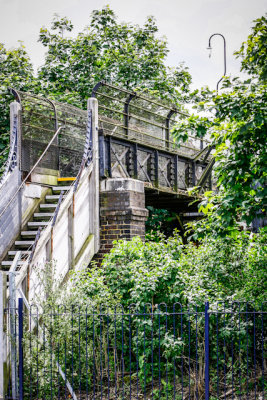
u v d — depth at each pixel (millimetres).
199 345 7711
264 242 9062
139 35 20562
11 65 18016
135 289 8227
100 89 12297
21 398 7426
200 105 8219
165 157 13922
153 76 20047
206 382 6688
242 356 8094
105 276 9016
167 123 14195
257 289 8484
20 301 7551
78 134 14203
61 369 7816
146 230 15992
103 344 8328
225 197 8234
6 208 11039
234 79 8383
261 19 8547
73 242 10461
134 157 12734
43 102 12773
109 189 11766
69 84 19547
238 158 8156
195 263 9148
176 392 7730
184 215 16562
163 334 8109
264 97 7930
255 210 8258
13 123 11836
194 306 7977
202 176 15211
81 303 8211
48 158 12656
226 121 8539
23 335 7770
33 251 8898
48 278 8156
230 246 8930
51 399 7414
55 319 7734
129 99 12859
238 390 7684
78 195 10992
